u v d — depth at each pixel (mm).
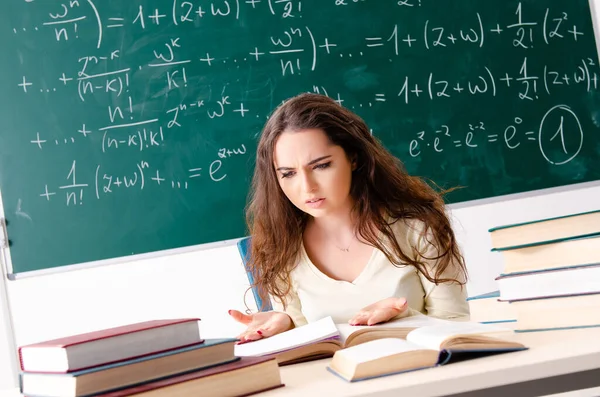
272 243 1356
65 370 625
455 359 696
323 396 610
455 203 2643
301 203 1241
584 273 768
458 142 2660
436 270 1312
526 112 2697
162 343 669
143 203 2555
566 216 794
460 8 2695
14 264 2523
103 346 640
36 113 2555
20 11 2572
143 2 2602
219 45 2611
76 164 2553
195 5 2613
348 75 2643
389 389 603
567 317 783
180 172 2570
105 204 2549
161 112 2580
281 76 2623
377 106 2645
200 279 2678
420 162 2643
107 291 2660
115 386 626
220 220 2568
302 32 2641
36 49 2570
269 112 2613
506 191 2670
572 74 2732
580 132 2717
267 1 2633
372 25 2662
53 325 2643
